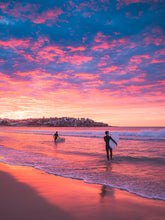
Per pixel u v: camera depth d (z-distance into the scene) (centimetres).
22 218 280
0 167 727
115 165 819
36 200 365
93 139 2833
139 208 334
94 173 651
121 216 297
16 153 1231
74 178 575
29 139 3022
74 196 396
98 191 439
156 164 838
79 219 281
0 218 279
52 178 564
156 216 299
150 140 2447
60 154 1195
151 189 459
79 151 1359
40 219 278
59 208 326
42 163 852
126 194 419
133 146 1683
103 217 292
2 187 454
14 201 357
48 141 2517
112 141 987
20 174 607
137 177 595
